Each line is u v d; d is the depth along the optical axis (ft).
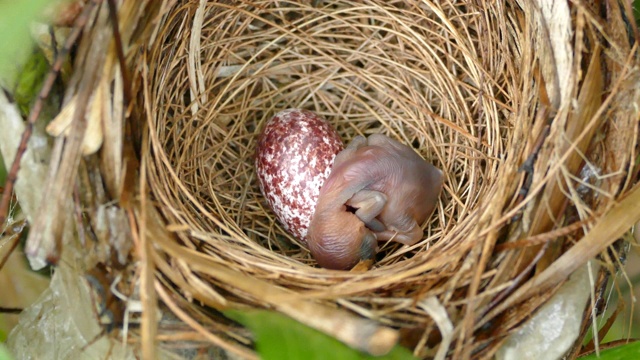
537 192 0.41
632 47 0.42
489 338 0.40
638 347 0.40
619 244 0.42
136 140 0.42
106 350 0.41
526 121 0.44
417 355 0.39
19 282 0.47
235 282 0.40
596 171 0.41
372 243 0.47
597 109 0.41
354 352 0.38
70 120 0.39
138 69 0.42
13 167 0.38
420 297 0.40
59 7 0.38
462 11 0.49
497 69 0.47
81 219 0.40
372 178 0.47
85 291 0.40
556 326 0.40
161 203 0.43
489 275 0.40
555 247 0.40
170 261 0.41
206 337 0.39
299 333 0.38
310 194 0.48
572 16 0.41
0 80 0.38
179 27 0.46
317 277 0.43
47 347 0.42
